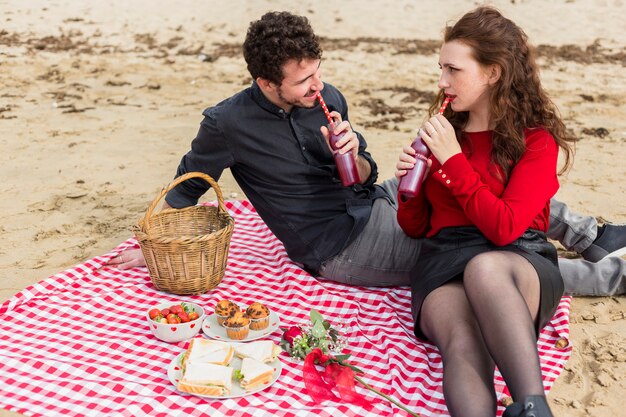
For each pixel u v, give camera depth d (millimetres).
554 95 8617
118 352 3514
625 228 4242
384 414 3096
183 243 3877
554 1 12570
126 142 7070
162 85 9070
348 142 3699
